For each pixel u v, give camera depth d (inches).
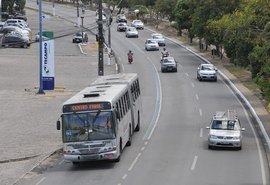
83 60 3331.7
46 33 2222.0
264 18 1702.8
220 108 1948.8
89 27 5019.7
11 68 2906.0
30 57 3361.2
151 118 1795.0
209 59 3442.4
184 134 1552.7
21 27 4224.9
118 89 1347.2
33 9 7003.0
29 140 1448.1
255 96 2192.4
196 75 2800.2
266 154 1322.6
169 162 1242.0
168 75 2795.3
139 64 3193.9
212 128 1397.6
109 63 3120.1
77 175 1149.1
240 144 1354.6
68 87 2349.9
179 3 4490.7
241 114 1845.5
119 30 5142.7
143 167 1198.9
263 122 1711.4
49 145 1396.4
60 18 5979.3
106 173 1155.9
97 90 1339.8
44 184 1080.8
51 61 2239.2
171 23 5743.1
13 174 1155.9
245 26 1739.7
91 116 1195.3
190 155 1310.3
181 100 2118.6
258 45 1646.2
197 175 1125.7
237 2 3137.3
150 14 6274.6
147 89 2380.7
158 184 1056.8
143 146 1412.4
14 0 5600.4
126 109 1386.6
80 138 1191.6
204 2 3262.8
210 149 1375.5
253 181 1077.8
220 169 1176.2
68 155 1194.6
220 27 2746.1
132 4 6633.9
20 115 1770.4
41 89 2180.1
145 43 4062.5
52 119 1710.1
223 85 2492.6
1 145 1393.9
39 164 1240.8
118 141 1230.3
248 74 2819.9
